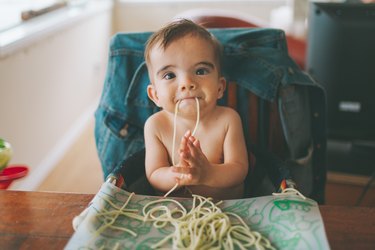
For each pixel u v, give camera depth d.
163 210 0.66
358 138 1.64
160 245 0.58
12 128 1.83
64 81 2.54
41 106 2.19
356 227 0.63
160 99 0.90
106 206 0.66
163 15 3.76
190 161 0.75
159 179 0.89
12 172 0.94
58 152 2.45
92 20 3.12
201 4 3.72
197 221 0.62
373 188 1.86
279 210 0.64
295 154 1.12
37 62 2.11
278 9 3.42
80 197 0.73
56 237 0.63
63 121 2.56
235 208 0.66
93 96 3.25
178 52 0.85
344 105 1.57
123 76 1.15
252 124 1.12
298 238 0.57
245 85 1.09
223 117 0.96
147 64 0.97
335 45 1.49
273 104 1.11
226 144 0.94
